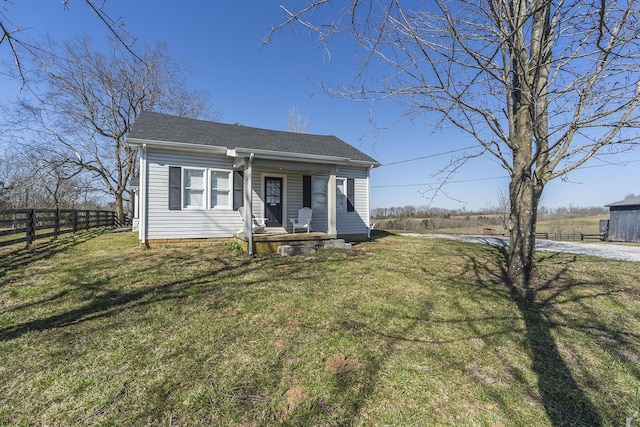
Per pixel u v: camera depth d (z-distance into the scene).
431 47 3.63
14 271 5.77
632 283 5.34
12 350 2.81
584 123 3.39
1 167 19.70
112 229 15.62
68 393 2.22
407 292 4.76
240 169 9.61
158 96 19.98
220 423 1.94
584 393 2.28
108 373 2.46
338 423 1.95
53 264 6.41
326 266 6.60
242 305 4.07
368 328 3.40
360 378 2.44
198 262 6.77
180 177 8.83
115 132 20.08
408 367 2.61
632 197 18.19
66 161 18.50
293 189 10.62
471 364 2.67
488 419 2.00
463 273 6.06
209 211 9.23
